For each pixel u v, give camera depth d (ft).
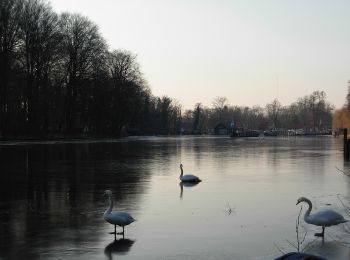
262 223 59.93
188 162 153.48
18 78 243.19
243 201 76.28
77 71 289.33
